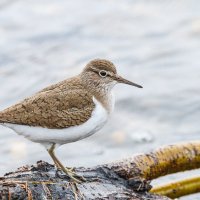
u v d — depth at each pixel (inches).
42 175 438.6
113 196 434.3
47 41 818.8
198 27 823.7
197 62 767.7
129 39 816.3
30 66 777.6
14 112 448.8
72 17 858.1
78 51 798.5
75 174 451.5
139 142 657.0
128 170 470.3
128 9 871.1
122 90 735.1
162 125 684.7
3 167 615.2
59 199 422.3
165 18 852.0
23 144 657.6
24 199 416.5
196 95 718.5
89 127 463.2
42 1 892.6
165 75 750.5
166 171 506.9
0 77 762.2
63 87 469.4
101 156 634.2
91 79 478.9
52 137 456.4
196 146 518.6
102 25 841.5
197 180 541.6
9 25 844.0
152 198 450.9
